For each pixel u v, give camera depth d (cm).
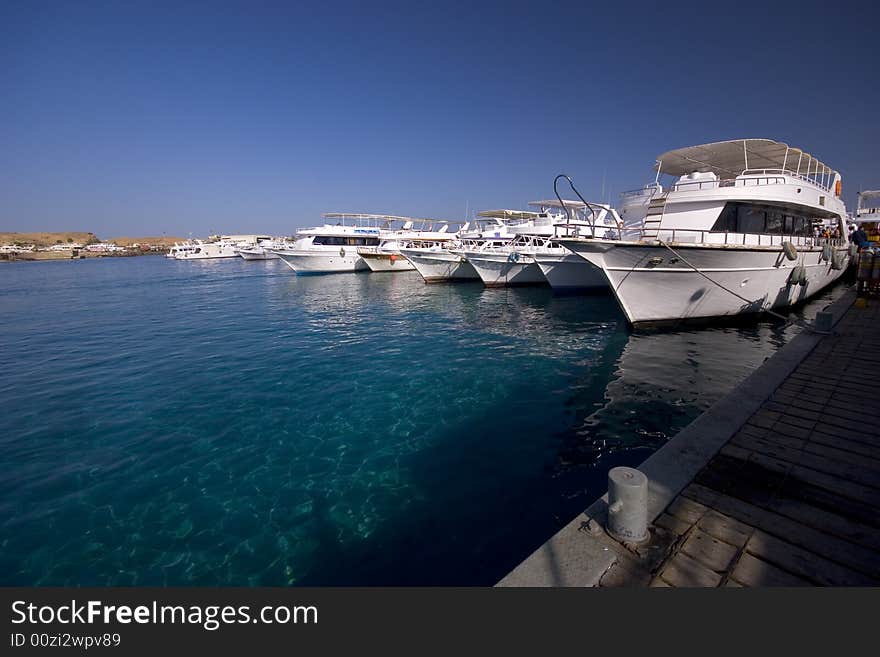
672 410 761
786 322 1452
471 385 923
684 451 412
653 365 1013
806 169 1530
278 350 1312
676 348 1152
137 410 837
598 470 565
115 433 730
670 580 265
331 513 493
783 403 543
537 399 830
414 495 521
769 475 377
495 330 1495
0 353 1377
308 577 395
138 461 630
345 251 3959
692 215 1277
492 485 536
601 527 307
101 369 1154
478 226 3528
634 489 282
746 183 1264
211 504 520
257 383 987
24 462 632
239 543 448
